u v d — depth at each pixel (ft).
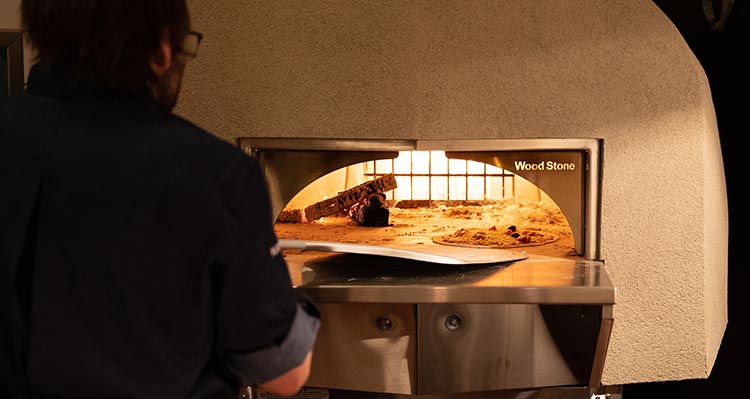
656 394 9.22
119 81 3.64
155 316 3.53
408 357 5.96
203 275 3.54
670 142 6.98
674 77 6.91
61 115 3.64
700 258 7.14
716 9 8.20
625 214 7.04
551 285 5.61
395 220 8.48
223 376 3.97
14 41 7.27
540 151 7.06
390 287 5.59
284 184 7.14
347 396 6.67
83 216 3.50
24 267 3.59
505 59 6.84
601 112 6.92
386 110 6.90
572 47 6.84
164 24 3.71
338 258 6.64
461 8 6.81
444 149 6.96
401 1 6.79
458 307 5.83
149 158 3.55
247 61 6.88
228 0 6.83
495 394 6.46
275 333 3.69
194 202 3.50
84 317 3.51
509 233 7.71
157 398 3.56
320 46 6.85
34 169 3.56
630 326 7.17
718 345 7.72
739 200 8.47
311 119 6.93
